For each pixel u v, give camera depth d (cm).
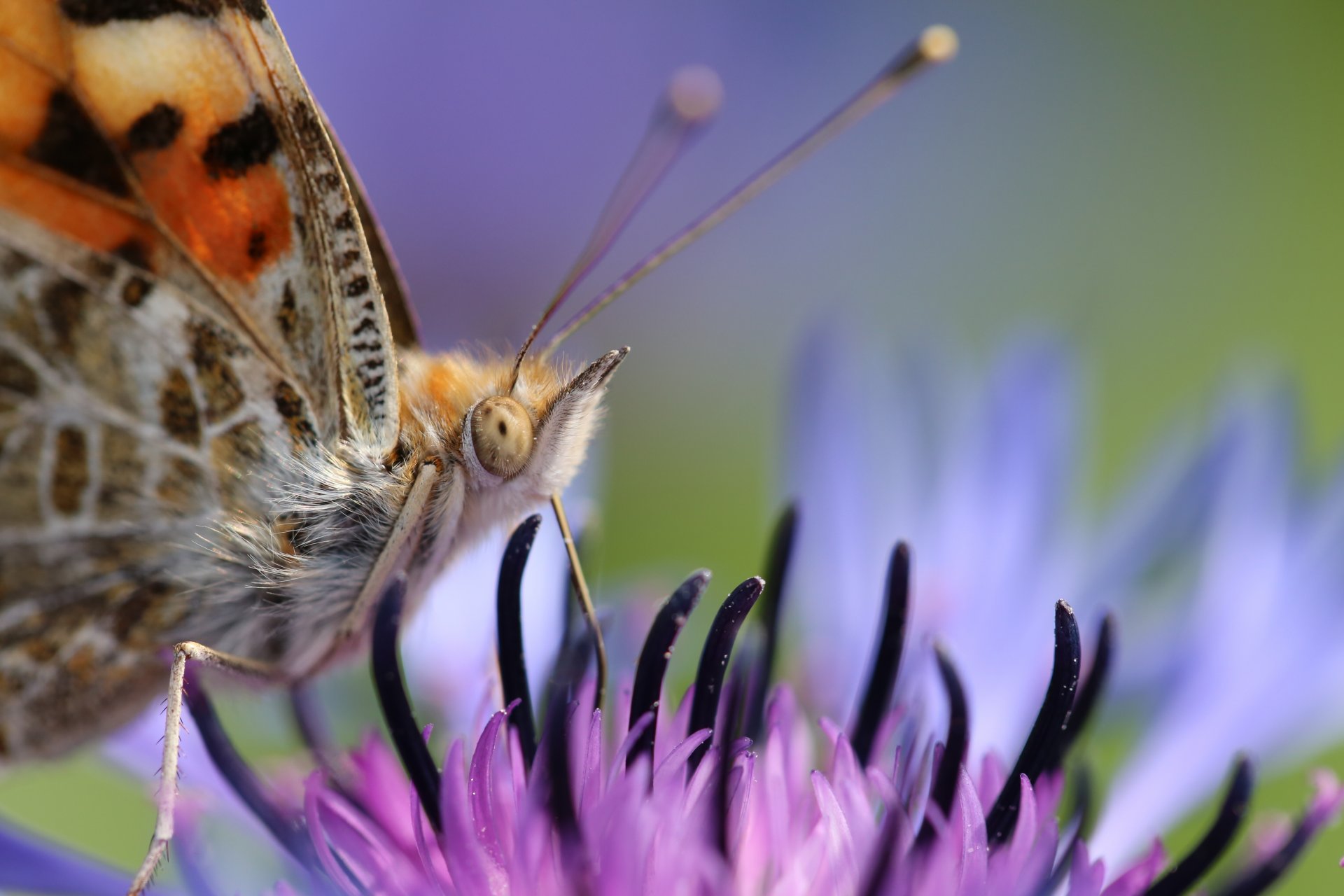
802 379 17
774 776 16
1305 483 17
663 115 17
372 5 19
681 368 19
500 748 16
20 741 16
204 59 15
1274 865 16
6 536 16
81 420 16
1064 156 20
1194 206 20
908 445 17
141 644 16
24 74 15
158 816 16
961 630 17
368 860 16
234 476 16
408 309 16
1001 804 16
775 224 20
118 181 15
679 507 19
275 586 16
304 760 16
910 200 20
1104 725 17
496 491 16
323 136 15
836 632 17
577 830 15
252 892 16
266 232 16
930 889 15
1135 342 20
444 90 19
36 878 16
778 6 20
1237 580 17
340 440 16
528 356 16
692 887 15
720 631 16
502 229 19
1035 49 20
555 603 17
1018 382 17
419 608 16
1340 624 17
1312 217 20
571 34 19
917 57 16
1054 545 17
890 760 16
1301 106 20
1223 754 17
